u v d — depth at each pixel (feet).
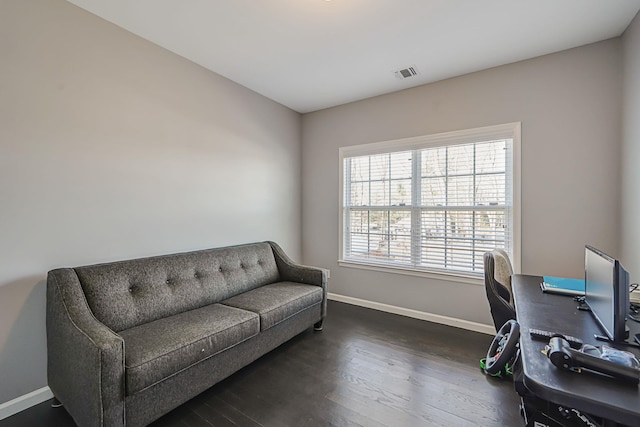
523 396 4.13
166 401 5.24
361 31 7.17
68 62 6.27
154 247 7.91
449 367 7.18
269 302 7.84
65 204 6.27
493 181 9.13
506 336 6.45
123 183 7.25
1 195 5.45
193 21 6.84
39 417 5.51
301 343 8.54
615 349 3.41
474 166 9.43
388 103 10.95
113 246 7.07
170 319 6.56
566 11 6.38
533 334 3.88
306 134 13.26
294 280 10.08
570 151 7.92
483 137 9.13
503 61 8.56
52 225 6.10
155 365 4.95
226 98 9.85
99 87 6.77
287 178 12.59
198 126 8.98
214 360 6.09
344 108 12.11
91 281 5.96
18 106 5.62
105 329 4.87
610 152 7.47
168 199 8.23
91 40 6.61
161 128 8.03
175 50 8.14
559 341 3.26
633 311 4.76
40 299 5.92
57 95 6.13
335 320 10.30
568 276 8.01
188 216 8.75
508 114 8.71
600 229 7.61
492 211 9.16
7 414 5.52
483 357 7.65
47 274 5.95
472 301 9.46
